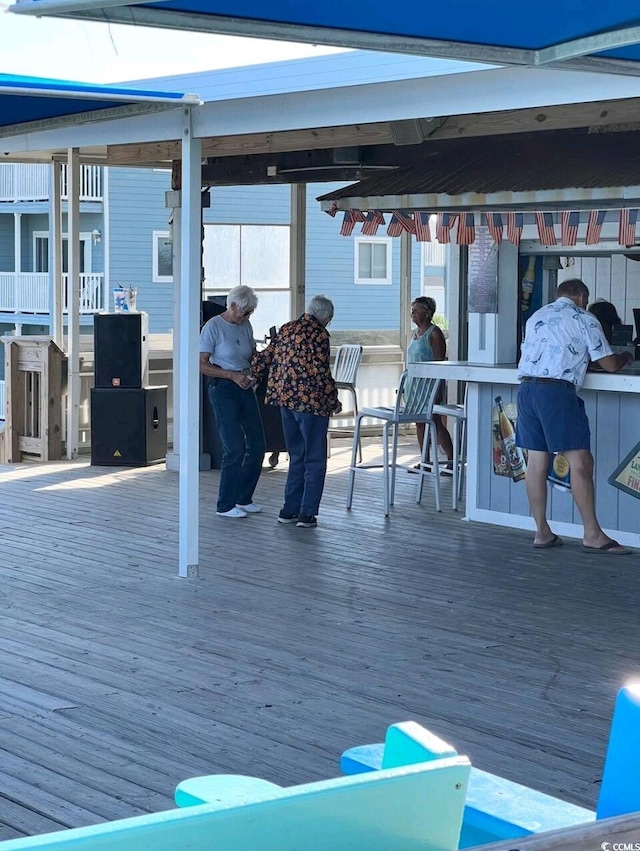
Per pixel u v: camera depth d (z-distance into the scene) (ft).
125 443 35.24
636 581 21.38
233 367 26.48
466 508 27.20
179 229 33.09
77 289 36.42
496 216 23.84
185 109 20.92
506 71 17.35
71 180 35.63
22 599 19.70
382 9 11.46
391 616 18.83
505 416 26.08
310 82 19.49
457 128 24.21
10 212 67.67
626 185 20.63
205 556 23.13
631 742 7.14
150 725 13.82
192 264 20.84
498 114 23.44
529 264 27.73
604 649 17.13
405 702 14.71
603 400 24.18
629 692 7.29
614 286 29.96
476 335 26.91
